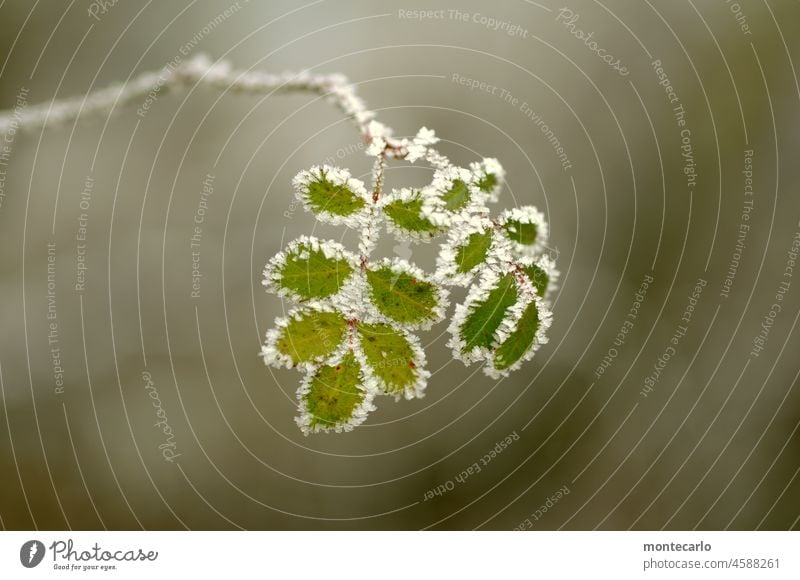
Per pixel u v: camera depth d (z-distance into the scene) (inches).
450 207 16.3
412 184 22.5
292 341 16.1
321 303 16.2
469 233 16.3
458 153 25.3
